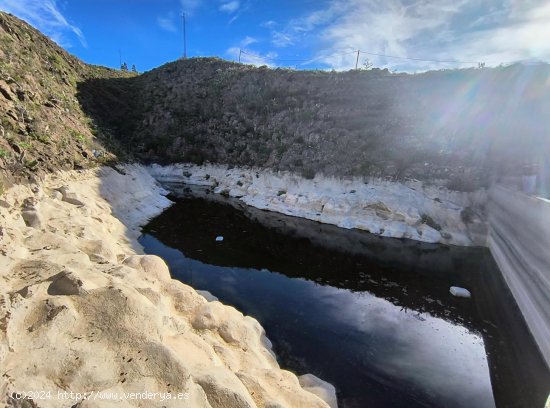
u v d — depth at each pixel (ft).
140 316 17.25
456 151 70.33
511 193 44.68
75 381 13.37
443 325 35.06
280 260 50.42
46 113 60.18
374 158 74.69
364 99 93.30
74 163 55.72
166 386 14.23
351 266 49.37
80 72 120.16
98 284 20.56
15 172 39.40
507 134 69.31
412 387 26.32
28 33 94.32
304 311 36.42
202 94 125.18
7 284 17.99
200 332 24.35
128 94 133.39
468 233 58.65
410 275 46.93
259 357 25.12
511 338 33.14
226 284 41.50
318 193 74.49
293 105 101.86
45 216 37.22
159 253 49.29
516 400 25.34
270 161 88.89
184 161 107.04
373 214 65.87
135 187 70.13
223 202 82.28
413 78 94.27
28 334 14.47
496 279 45.91
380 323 34.91
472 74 84.94
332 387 25.46
